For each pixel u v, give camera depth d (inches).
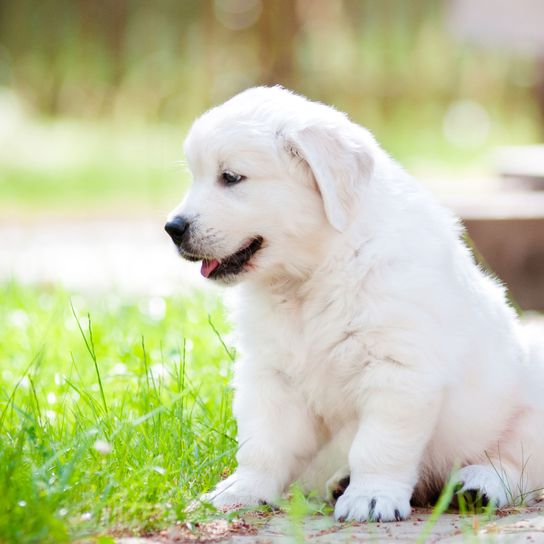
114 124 1540.4
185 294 552.1
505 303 334.0
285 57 1321.4
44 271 692.7
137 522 260.2
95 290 616.1
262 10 1320.1
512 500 305.1
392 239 297.6
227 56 1423.5
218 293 510.6
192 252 308.3
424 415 291.1
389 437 290.7
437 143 1439.5
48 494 255.3
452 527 273.7
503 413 314.7
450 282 299.9
